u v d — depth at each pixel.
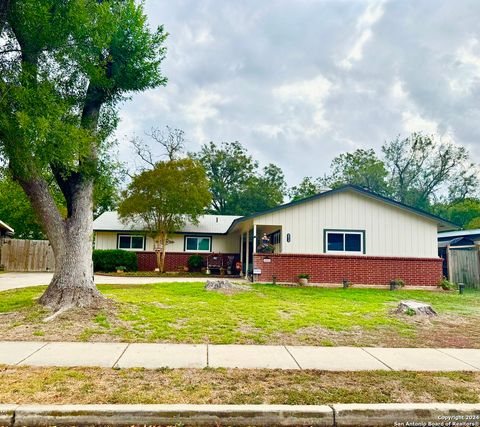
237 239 24.81
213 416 3.53
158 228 21.84
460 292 14.40
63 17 7.23
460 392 4.13
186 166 21.92
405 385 4.33
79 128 7.96
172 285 14.16
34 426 3.40
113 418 3.46
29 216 29.69
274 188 44.47
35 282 15.59
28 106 6.65
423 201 45.91
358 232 16.14
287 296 11.73
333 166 52.28
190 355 5.37
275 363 5.10
